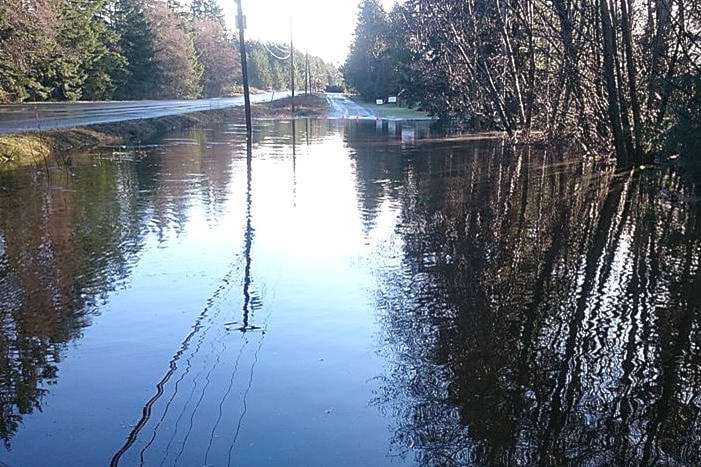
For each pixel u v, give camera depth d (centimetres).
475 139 2367
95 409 361
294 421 346
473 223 859
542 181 1258
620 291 561
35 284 586
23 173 1328
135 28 5141
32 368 414
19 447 323
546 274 616
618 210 943
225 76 7756
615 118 1452
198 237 772
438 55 3081
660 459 310
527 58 2419
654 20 1616
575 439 327
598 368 408
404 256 688
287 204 1002
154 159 1670
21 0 2481
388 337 461
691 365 412
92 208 955
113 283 591
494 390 379
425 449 319
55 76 3747
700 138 1041
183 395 376
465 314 506
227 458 312
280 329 478
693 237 768
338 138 2455
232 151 1906
